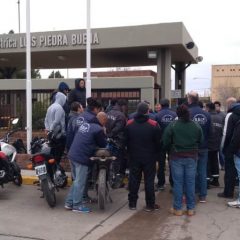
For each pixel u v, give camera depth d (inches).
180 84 657.0
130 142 206.5
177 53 548.4
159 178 249.9
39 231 175.2
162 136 205.3
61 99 252.2
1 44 530.9
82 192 204.8
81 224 184.9
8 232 173.6
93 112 210.2
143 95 443.5
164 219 192.9
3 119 430.9
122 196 236.4
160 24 474.3
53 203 211.5
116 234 171.8
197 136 199.0
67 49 507.8
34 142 228.7
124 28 484.7
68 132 218.7
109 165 205.6
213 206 215.9
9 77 725.3
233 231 175.8
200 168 222.4
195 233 173.2
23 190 253.4
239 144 209.6
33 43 517.0
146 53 544.7
